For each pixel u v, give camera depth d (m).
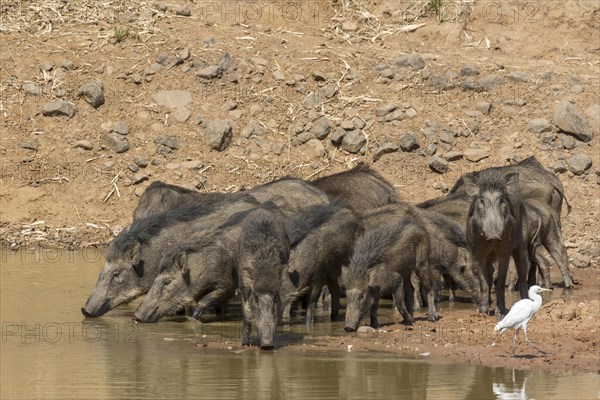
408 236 52.12
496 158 75.88
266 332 46.16
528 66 83.75
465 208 60.38
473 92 80.25
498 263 53.38
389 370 42.50
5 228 69.56
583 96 80.25
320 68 80.75
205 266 52.62
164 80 78.69
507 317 44.59
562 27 87.31
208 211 55.69
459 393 39.19
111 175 73.25
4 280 59.12
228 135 75.88
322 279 52.69
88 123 75.69
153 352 45.91
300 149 76.12
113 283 54.34
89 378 41.28
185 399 38.31
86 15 83.44
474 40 87.06
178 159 74.62
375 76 80.75
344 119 77.38
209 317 54.75
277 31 84.69
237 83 79.25
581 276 64.50
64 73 78.06
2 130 74.75
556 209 64.31
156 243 54.78
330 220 52.78
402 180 74.50
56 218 70.81
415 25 87.50
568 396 38.66
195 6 85.88
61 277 60.00
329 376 41.72
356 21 87.88
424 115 78.12
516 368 42.84
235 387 39.97
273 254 47.09
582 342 47.34
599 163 75.75
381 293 51.59
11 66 78.19
